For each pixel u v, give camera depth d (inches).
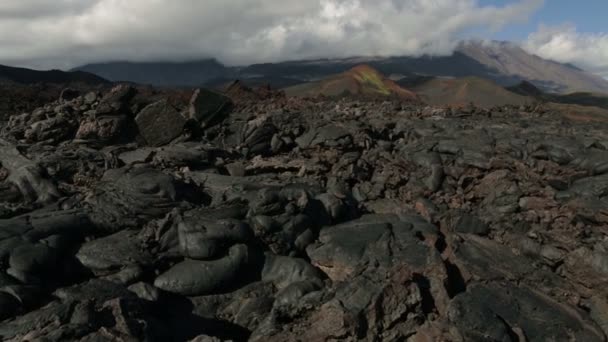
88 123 1175.0
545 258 814.5
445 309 596.4
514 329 597.9
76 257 644.7
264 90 2888.8
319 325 530.6
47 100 2347.4
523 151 1261.1
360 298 550.0
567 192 1016.9
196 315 615.5
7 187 819.4
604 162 1098.1
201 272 648.4
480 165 1151.0
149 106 1243.2
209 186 909.2
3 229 619.8
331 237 763.4
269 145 1337.4
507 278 731.4
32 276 578.2
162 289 631.8
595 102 7647.6
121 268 636.7
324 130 1328.7
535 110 2257.6
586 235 867.4
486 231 952.3
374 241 738.8
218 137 1353.3
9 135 1210.0
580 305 723.4
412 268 661.9
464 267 725.3
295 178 1055.0
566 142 1248.8
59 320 476.7
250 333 605.3
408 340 538.3
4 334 467.8
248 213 745.6
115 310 499.5
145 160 1026.7
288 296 624.7
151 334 502.6
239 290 666.8
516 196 1037.8
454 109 2139.5
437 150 1279.5
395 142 1491.1
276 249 723.4
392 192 1133.1
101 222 720.3
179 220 698.8
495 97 7465.6
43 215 697.6
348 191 1051.3
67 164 949.8
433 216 964.0
